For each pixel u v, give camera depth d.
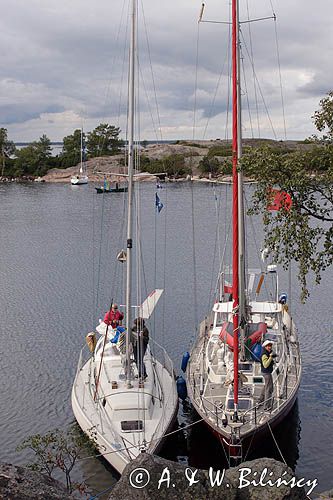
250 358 22.78
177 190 124.06
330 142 17.36
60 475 19.66
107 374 22.33
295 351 26.14
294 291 46.31
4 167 180.25
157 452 19.47
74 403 21.95
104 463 20.09
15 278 51.66
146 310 26.73
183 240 69.00
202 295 44.50
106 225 83.31
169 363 25.48
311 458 21.39
